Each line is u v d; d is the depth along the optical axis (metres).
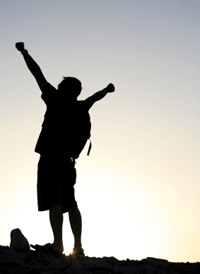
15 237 4.42
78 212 4.46
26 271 3.75
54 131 4.29
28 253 4.29
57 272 3.77
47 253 4.36
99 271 3.99
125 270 4.06
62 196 4.35
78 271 3.86
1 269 3.82
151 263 4.62
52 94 4.34
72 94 4.43
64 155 4.33
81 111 4.46
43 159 4.33
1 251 4.18
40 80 4.40
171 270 4.45
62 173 4.33
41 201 4.34
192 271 4.35
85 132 4.46
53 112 4.32
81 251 4.35
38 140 4.35
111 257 4.55
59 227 4.20
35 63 4.45
